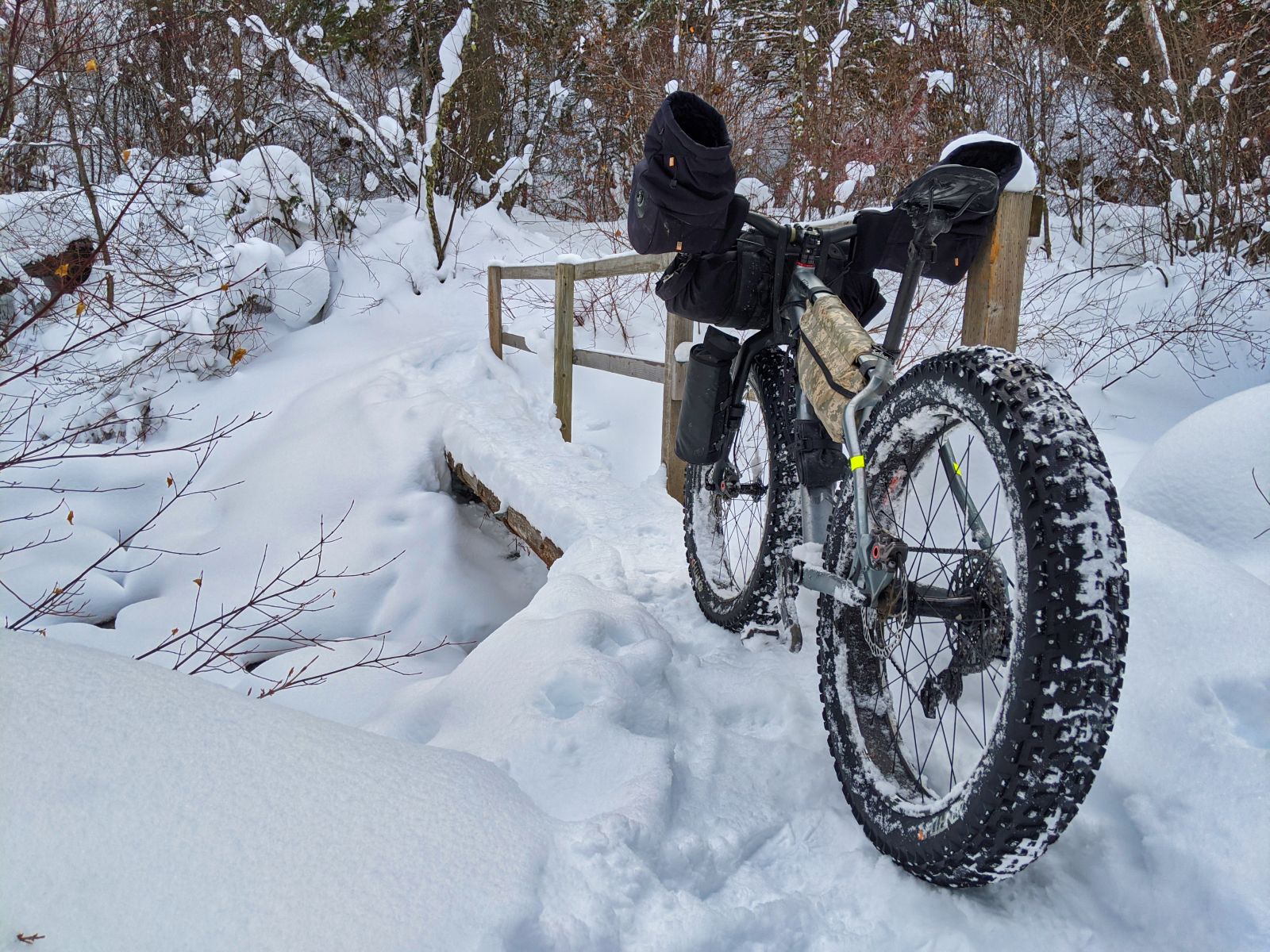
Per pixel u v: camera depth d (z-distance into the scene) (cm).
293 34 1042
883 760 163
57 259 634
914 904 143
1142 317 581
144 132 948
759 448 292
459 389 604
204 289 681
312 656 403
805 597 245
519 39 1117
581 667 198
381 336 770
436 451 539
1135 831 151
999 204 212
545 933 120
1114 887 143
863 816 159
